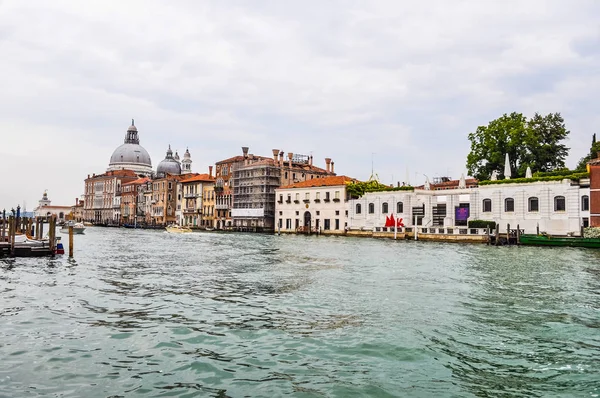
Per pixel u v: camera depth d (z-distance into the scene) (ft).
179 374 33.71
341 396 30.37
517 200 194.39
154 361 36.22
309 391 31.04
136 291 65.41
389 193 240.94
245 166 341.00
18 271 85.56
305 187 294.05
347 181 280.10
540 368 35.35
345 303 56.80
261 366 35.32
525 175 211.20
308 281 74.59
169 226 337.11
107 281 74.69
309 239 221.46
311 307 54.60
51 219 111.34
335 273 84.48
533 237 165.17
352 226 261.03
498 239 170.19
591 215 172.86
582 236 163.73
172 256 122.31
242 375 33.60
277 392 30.86
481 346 40.16
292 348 39.34
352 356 37.52
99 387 31.35
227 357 37.22
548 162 220.23
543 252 136.26
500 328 45.65
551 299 59.57
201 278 78.64
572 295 62.34
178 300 58.85
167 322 47.57
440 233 201.77
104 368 34.71
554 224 184.85
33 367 34.78
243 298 60.13
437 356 37.63
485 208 204.64
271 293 63.67
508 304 56.39
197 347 39.58
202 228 362.53
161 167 493.77
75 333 43.45
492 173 217.15
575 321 48.49
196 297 60.90
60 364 35.42
